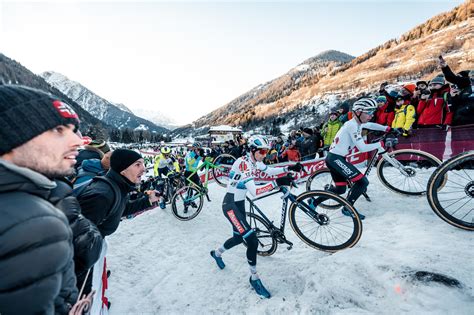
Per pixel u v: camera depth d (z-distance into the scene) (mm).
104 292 1984
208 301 2420
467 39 86000
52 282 669
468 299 1423
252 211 3105
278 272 2635
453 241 1990
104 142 2857
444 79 4301
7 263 583
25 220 615
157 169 6160
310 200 2822
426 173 3348
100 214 1492
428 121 4422
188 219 4652
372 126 3396
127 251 3510
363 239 2549
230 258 3176
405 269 1778
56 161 770
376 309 1628
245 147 7664
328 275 2072
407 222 2590
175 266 3107
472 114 3928
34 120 683
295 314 1865
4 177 626
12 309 618
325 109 105875
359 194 3010
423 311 1457
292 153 6984
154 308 2422
